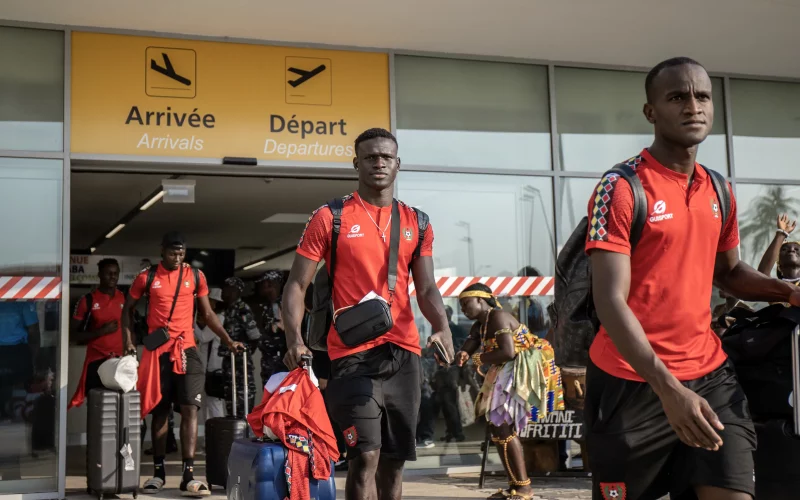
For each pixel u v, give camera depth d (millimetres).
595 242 2844
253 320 8891
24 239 7328
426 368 8266
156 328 7203
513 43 8414
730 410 2865
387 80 8328
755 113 9602
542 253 8680
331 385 4152
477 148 8578
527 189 8703
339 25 7770
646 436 2889
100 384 8023
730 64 9266
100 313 8047
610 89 9086
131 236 16094
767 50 8867
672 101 2883
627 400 2908
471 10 7590
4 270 7270
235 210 13211
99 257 14695
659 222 2863
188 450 7152
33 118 7410
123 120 7574
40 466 7195
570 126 8906
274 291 8922
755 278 3205
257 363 11117
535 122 8797
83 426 11031
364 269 4168
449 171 8461
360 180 4293
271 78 7973
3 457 7129
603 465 2971
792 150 9672
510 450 6512
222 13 7391
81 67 7516
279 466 3820
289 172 8094
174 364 7129
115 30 7605
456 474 8203
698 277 2930
